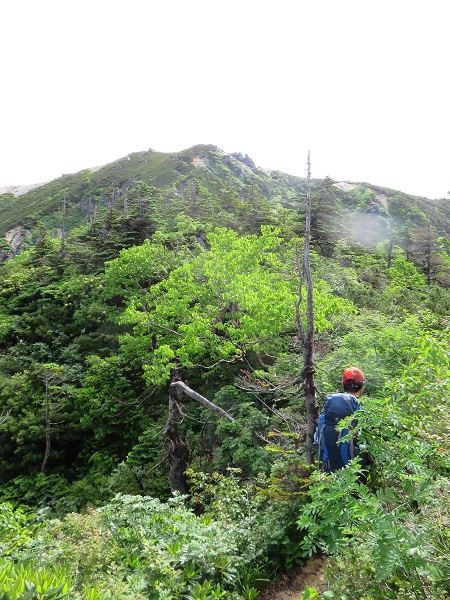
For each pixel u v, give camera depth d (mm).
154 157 123875
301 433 6797
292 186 128500
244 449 9172
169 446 12727
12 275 34812
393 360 7824
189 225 33656
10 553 4359
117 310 24359
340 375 7855
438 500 2477
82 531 4324
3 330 27094
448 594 2213
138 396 20859
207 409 13992
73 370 22406
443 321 10398
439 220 97875
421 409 3789
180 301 18750
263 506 5883
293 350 12711
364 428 2965
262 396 12375
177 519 4844
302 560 4500
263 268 20844
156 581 3656
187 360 15586
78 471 19125
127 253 23828
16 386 21672
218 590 3732
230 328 15477
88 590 2871
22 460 19109
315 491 2633
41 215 98375
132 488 14461
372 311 16297
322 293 15422
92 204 97625
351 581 2637
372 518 2195
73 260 33438
